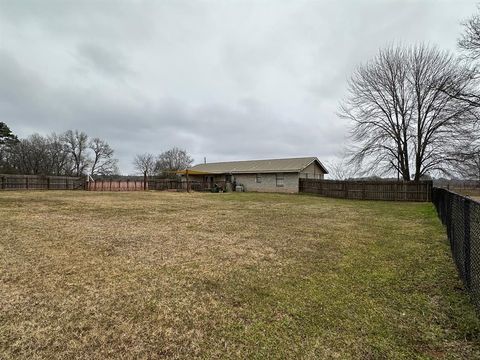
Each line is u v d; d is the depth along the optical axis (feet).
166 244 16.84
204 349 6.70
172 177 107.65
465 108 49.44
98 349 6.64
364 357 6.38
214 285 10.68
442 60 57.67
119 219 25.52
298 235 19.72
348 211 34.68
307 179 72.43
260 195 63.52
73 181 83.92
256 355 6.47
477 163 53.47
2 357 6.26
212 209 34.65
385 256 14.66
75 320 7.94
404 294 9.88
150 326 7.71
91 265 12.76
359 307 8.87
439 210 28.48
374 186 58.03
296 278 11.46
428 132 59.77
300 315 8.38
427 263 13.48
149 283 10.79
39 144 143.84
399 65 62.54
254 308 8.82
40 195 52.19
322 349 6.69
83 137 158.81
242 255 14.73
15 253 14.34
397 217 29.48
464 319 8.04
